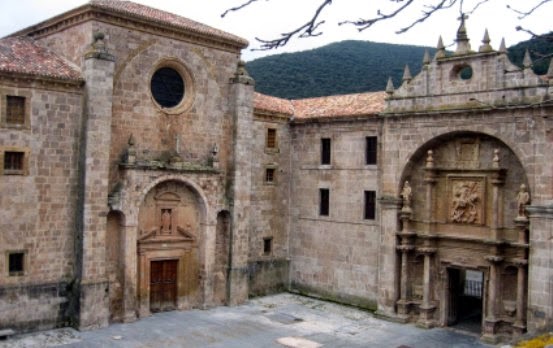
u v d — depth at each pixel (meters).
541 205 30.66
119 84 33.94
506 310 33.19
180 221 37.72
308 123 42.88
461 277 42.03
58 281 31.64
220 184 38.97
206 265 38.25
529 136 31.44
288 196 44.25
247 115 39.84
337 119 40.75
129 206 34.03
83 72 32.62
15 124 29.95
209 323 34.97
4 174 29.56
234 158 39.38
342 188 40.94
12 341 29.14
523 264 31.95
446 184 36.06
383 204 37.84
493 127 32.94
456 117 34.41
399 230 37.41
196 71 37.78
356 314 38.47
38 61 32.25
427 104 35.78
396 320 36.91
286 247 44.25
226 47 39.31
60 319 31.78
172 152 36.53
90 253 31.98
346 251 40.66
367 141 39.62
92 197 32.06
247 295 40.44
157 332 32.50
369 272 39.28
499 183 33.25
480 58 33.44
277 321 36.09
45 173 31.08
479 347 31.86
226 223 39.62
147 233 35.78
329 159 41.94
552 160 30.41
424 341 32.81
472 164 34.72
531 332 29.95
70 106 32.00
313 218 42.72
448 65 34.91
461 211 35.16
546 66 38.84
